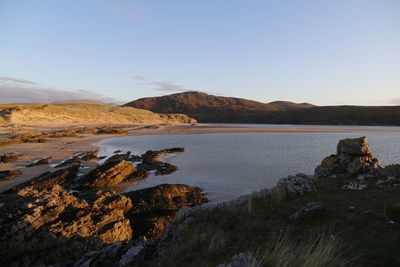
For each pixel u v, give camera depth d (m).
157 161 40.12
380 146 56.56
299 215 7.93
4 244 10.29
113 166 29.94
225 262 5.27
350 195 10.05
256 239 6.48
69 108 170.38
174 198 22.53
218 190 26.09
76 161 38.16
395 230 6.27
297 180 12.46
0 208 13.58
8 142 62.62
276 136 90.31
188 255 5.99
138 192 22.75
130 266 6.66
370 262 4.88
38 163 36.88
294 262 4.79
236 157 45.28
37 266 9.80
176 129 134.88
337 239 5.98
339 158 16.45
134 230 16.47
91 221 13.55
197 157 45.44
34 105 158.88
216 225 7.91
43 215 12.50
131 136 91.12
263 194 11.38
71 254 11.23
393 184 11.01
